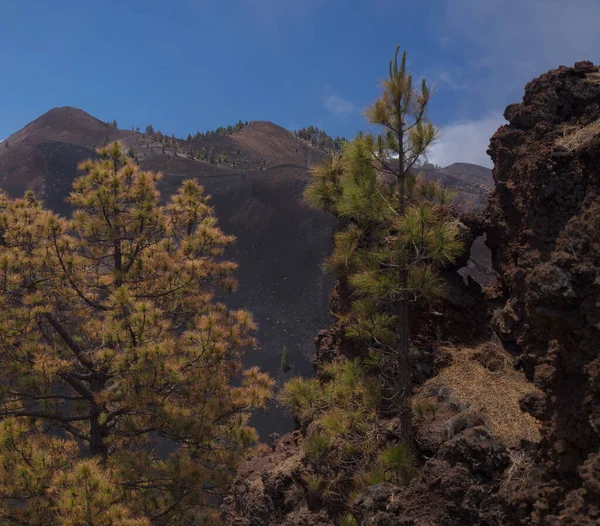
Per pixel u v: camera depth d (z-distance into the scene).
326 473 4.66
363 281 4.28
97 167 9.41
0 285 8.89
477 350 5.00
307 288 76.94
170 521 8.94
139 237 10.18
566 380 2.90
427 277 4.23
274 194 106.69
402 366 4.39
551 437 2.87
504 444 3.53
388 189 4.69
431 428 4.20
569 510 2.51
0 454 7.36
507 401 4.18
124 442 9.56
